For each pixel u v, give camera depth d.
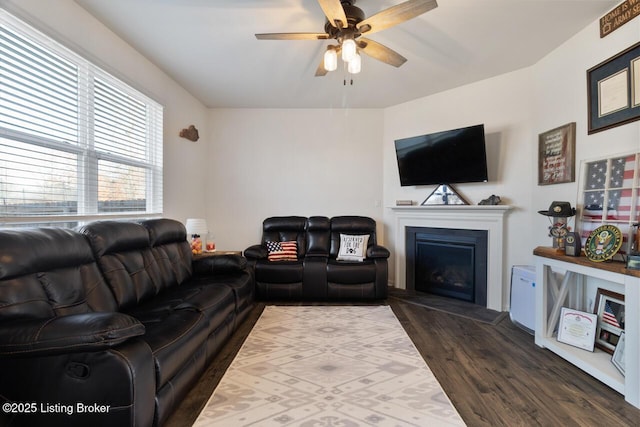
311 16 2.52
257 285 4.00
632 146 2.22
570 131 2.80
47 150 2.20
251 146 4.91
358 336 2.80
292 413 1.71
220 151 4.88
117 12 2.48
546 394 1.90
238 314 2.89
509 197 3.60
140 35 2.81
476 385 2.00
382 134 4.88
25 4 1.95
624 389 1.84
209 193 4.86
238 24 2.64
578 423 1.63
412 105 4.48
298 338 2.76
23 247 1.57
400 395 1.88
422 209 4.29
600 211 2.43
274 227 4.64
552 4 2.35
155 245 2.79
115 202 2.90
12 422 1.30
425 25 2.63
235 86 4.00
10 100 1.93
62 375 1.29
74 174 2.43
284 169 4.91
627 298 1.82
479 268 3.78
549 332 2.58
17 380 1.30
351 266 3.89
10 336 1.27
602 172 2.44
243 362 2.31
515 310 3.09
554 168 3.02
